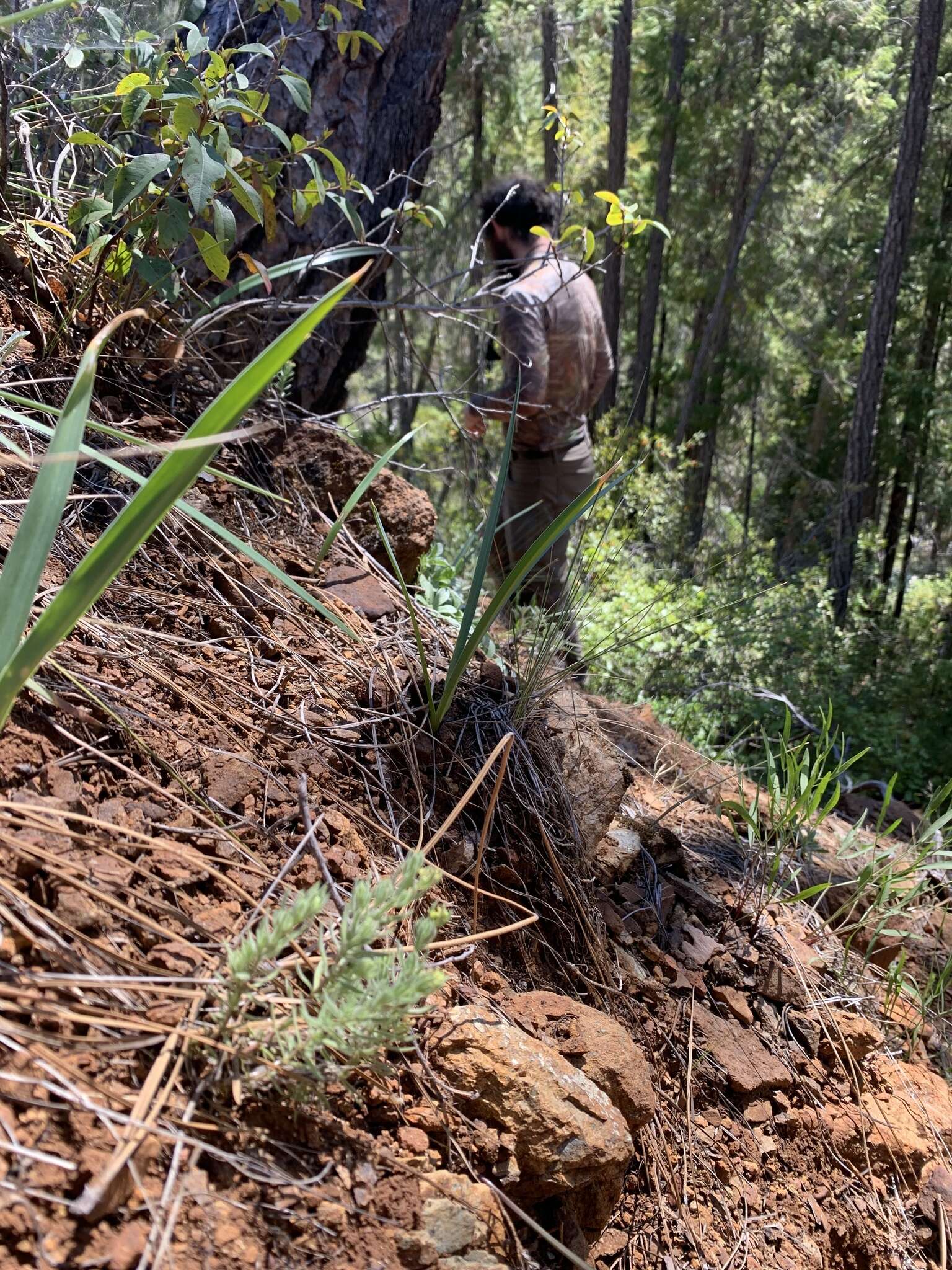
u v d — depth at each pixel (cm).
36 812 125
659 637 477
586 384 364
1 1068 100
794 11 1725
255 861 147
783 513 2195
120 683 161
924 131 1470
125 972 117
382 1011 110
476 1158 134
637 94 1988
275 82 319
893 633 1686
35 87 257
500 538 367
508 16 1340
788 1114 193
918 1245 194
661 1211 161
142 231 216
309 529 235
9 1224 89
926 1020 249
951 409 2028
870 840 335
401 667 208
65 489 119
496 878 184
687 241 2084
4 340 204
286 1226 108
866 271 2048
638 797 265
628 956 200
